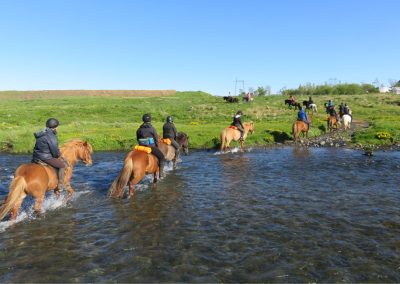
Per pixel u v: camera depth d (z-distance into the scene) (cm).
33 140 2378
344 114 3344
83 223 884
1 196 1161
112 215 943
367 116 4506
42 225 870
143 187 1243
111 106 5256
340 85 8944
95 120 4084
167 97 8069
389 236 777
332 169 1512
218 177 1401
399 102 5878
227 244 743
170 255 694
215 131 2789
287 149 2162
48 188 940
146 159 1123
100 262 669
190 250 716
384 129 2603
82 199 1098
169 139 1421
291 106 5241
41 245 750
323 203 1025
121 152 2178
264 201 1054
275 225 852
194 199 1087
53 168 954
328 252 700
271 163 1689
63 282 597
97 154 2095
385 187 1199
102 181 1361
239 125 2116
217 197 1106
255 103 5759
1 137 2502
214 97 7969
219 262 662
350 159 1742
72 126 3303
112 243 757
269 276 610
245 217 912
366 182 1272
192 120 4066
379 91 9112
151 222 885
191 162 1752
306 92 9044
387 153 1905
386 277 604
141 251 715
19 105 6184
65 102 6762
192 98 7538
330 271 625
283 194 1130
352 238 768
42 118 4197
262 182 1302
